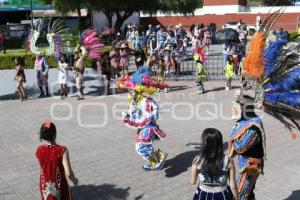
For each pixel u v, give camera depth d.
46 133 6.01
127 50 20.89
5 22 53.41
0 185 8.52
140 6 38.25
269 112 6.88
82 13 47.25
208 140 5.31
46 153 6.01
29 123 13.27
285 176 8.66
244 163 6.45
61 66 16.83
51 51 17.14
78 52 16.64
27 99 16.97
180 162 9.54
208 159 5.31
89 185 8.42
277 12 7.12
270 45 6.82
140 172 9.05
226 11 53.19
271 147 10.45
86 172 9.08
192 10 43.12
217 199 5.38
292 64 6.60
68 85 17.92
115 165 9.45
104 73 17.44
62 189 6.10
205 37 29.94
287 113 6.71
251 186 6.52
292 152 10.06
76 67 16.48
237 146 6.39
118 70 20.59
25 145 11.03
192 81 20.17
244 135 6.30
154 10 40.22
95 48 16.48
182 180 8.57
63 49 17.38
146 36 27.83
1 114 14.59
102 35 32.97
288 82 6.61
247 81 6.89
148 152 8.88
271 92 6.67
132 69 22.89
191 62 26.09
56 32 17.20
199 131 11.89
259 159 6.41
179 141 11.00
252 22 51.22
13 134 12.08
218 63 25.42
